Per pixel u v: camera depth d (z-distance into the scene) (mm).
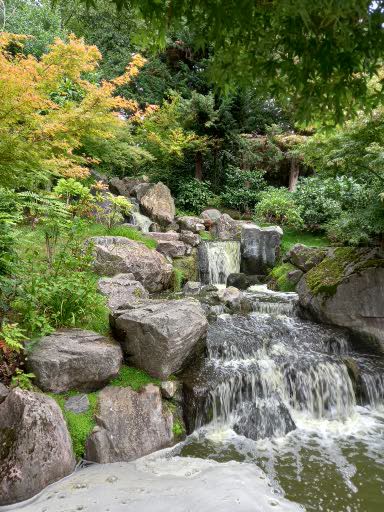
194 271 9203
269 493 3096
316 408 4707
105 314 5117
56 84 3936
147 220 10812
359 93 1880
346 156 5191
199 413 4160
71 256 5332
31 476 2887
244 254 10008
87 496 2873
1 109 3018
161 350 4168
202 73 2033
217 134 14000
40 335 3928
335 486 3273
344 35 1480
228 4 1530
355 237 5785
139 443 3578
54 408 3318
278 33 1587
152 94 14508
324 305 6242
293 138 13352
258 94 2076
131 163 13500
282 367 4898
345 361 5109
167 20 1756
